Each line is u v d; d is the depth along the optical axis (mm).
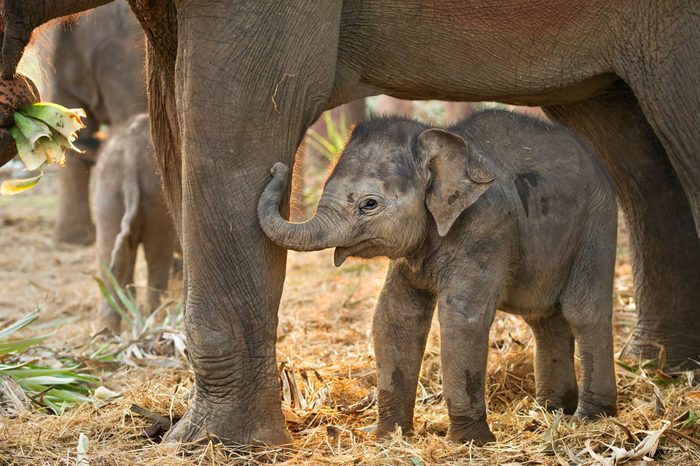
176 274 15945
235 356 7762
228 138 7551
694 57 8797
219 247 7664
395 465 7496
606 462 7414
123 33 19516
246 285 7723
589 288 8500
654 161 10250
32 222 24484
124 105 19656
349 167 7695
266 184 7695
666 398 9094
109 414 8547
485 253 7898
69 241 21875
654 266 10562
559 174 8414
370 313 13219
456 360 7871
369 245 7703
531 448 7836
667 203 10352
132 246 13938
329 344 11680
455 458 7621
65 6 7723
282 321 12984
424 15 8398
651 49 8820
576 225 8461
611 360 8586
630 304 12852
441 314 7922
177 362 10500
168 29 8195
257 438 7785
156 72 8742
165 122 8820
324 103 7977
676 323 10531
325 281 16047
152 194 13797
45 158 7695
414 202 7695
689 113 8883
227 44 7484
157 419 8227
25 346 9852
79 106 20312
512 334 10922
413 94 8875
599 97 10039
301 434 8250
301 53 7656
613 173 10469
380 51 8469
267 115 7617
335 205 7590
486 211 7910
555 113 10375
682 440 7922
